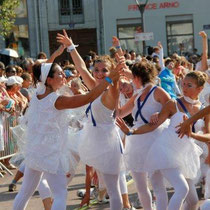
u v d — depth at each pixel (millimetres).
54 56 10211
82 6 48031
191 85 8523
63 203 8086
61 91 11211
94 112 8688
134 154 8828
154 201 10258
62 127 8180
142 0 33719
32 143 8156
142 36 28109
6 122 15281
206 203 7160
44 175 8352
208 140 8078
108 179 8750
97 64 8906
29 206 11445
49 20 48031
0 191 13117
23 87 16359
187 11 47781
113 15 47719
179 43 48094
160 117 8602
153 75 8914
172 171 8359
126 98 11281
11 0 36094
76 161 9859
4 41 47281
